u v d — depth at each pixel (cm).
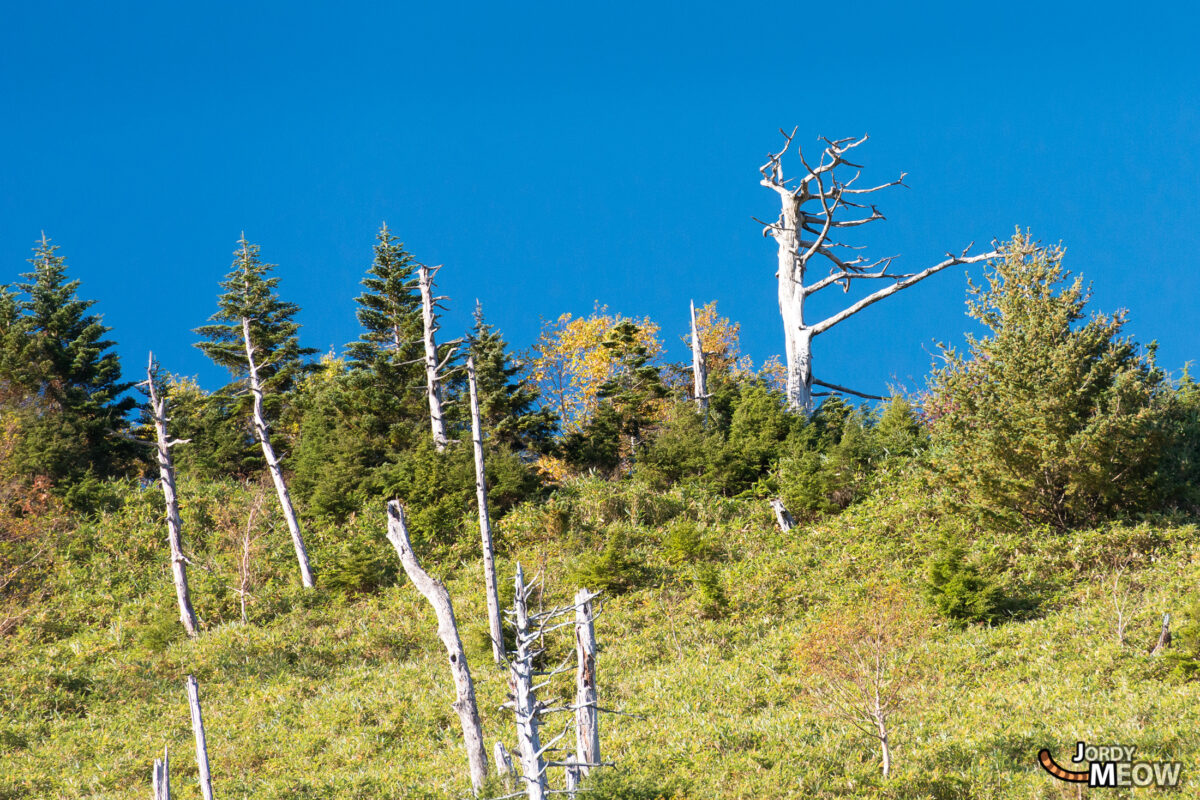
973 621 2069
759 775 1371
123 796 1664
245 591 2884
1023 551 2370
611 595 2623
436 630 2569
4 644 2600
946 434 2639
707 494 3347
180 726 2055
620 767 1431
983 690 1673
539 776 1108
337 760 1786
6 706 2147
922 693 1658
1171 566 2152
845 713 1536
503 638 2291
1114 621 1870
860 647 1586
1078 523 2470
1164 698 1467
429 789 1523
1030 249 2653
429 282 3397
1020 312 2592
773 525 3027
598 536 3028
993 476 2484
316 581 2997
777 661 2000
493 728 1853
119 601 2959
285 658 2453
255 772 1773
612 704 1911
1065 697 1567
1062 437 2381
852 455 3197
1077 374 2438
